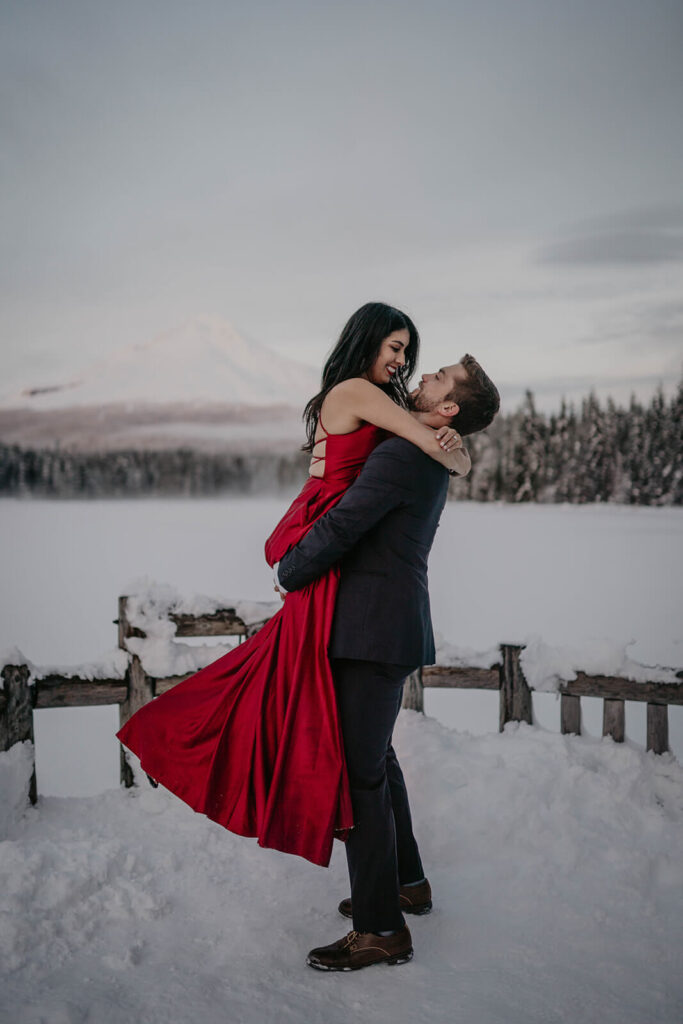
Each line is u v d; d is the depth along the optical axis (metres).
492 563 15.20
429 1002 1.83
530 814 2.60
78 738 4.16
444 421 2.11
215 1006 1.81
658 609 9.40
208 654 2.98
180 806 2.72
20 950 1.97
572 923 2.15
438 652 3.14
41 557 16.48
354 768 1.99
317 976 1.94
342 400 2.05
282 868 2.44
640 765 2.80
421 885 2.20
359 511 1.94
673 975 1.93
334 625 2.01
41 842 2.38
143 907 2.16
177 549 18.48
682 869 2.37
